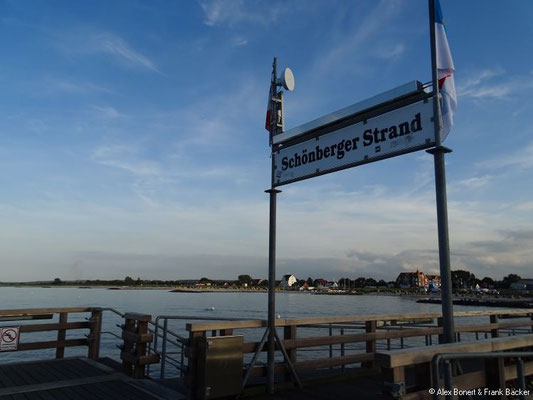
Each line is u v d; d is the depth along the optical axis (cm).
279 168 660
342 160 555
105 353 2006
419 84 461
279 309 7456
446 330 391
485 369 388
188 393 518
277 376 664
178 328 2842
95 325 831
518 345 400
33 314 772
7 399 546
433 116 446
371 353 708
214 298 13275
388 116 499
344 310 7281
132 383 628
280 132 673
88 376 669
